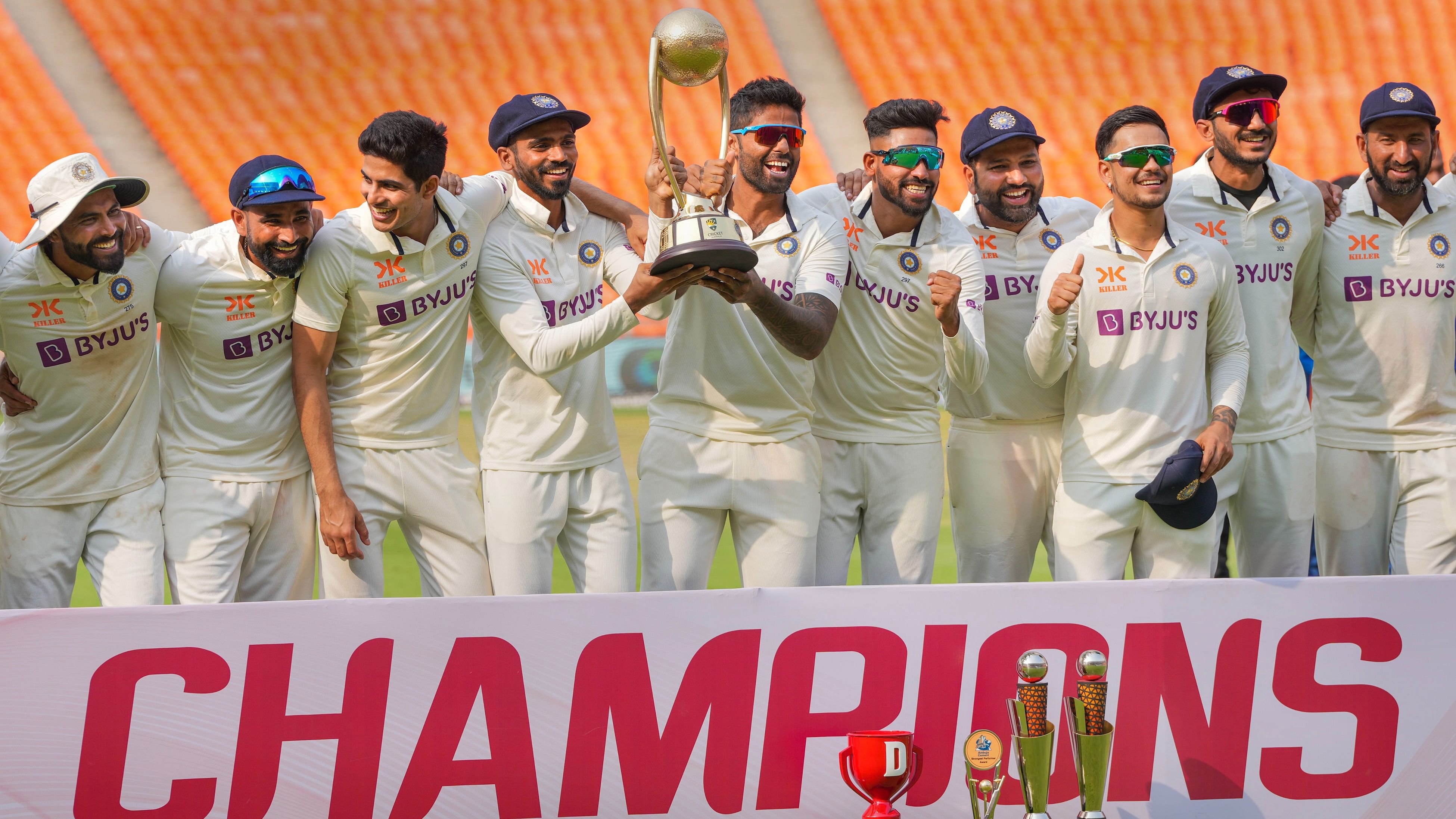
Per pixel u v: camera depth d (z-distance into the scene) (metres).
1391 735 7.79
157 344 9.40
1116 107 28.61
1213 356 9.64
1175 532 9.40
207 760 7.10
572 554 9.54
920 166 9.02
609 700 7.38
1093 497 9.43
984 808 7.23
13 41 26.73
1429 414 10.66
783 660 7.50
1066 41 28.42
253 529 9.23
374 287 8.79
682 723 7.44
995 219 10.20
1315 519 11.20
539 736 7.33
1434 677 7.82
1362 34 28.14
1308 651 7.78
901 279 9.51
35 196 8.18
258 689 7.14
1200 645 7.74
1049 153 28.64
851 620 7.55
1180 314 9.27
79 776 7.00
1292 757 7.77
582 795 7.37
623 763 7.39
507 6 28.05
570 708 7.36
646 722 7.41
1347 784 7.79
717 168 8.05
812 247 9.11
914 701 7.59
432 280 8.90
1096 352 9.38
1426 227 10.42
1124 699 7.69
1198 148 28.23
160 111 27.23
